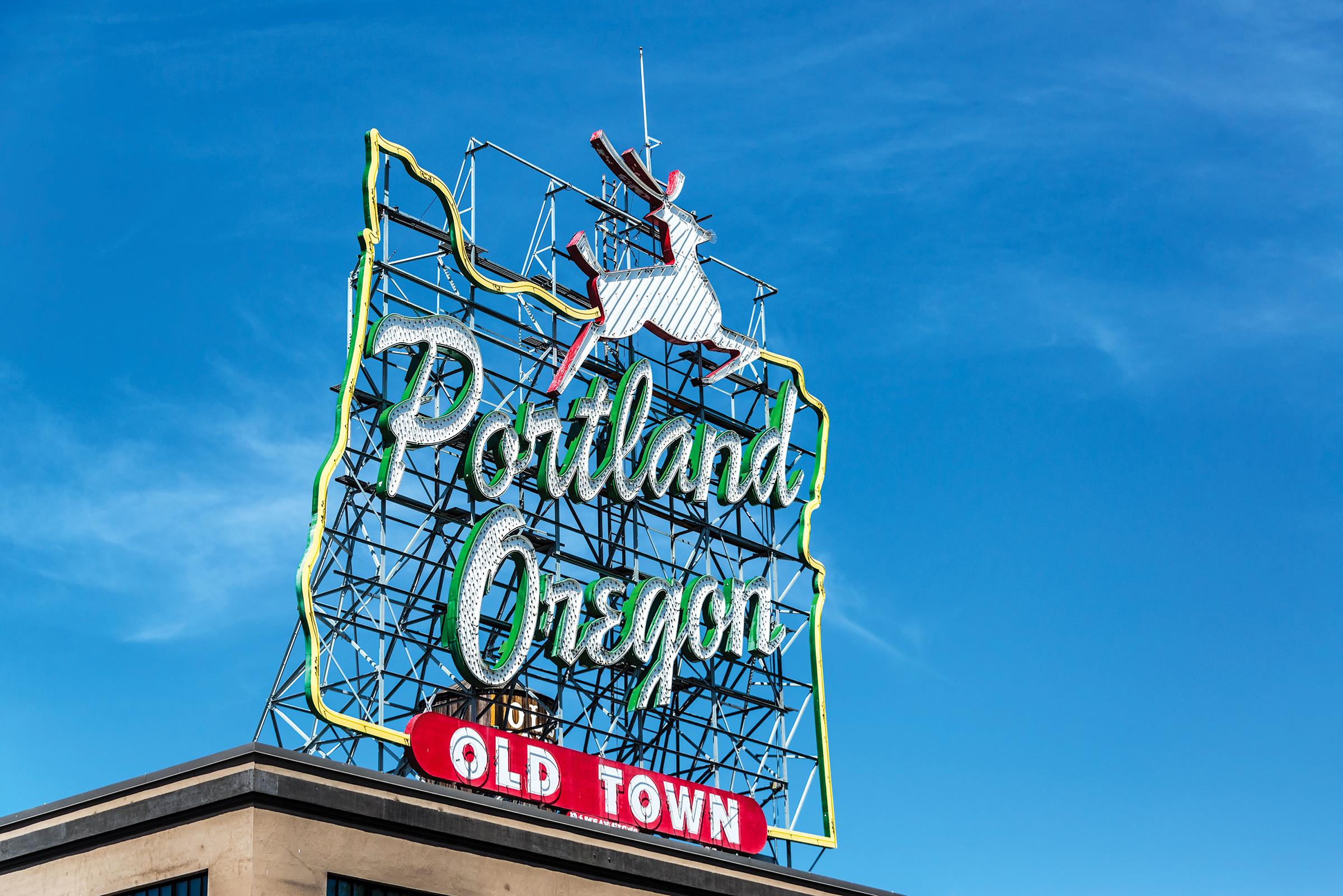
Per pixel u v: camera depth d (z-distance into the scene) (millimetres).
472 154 48406
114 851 31891
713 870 38594
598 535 48562
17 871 33000
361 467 42469
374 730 39125
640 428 49438
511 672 43469
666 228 52906
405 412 42812
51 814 32938
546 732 44938
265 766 30891
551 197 50281
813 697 52094
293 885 30547
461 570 42812
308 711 38750
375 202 44188
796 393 56000
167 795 31422
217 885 30297
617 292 50188
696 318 52938
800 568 54344
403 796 32938
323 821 31469
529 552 44594
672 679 48250
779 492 54188
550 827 35438
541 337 48656
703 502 51438
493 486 45125
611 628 46812
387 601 41656
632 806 41406
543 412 46875
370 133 44500
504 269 48531
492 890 33875
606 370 50500
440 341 44219
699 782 48594
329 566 40906
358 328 42562
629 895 36500
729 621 50375
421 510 43844
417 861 32750
